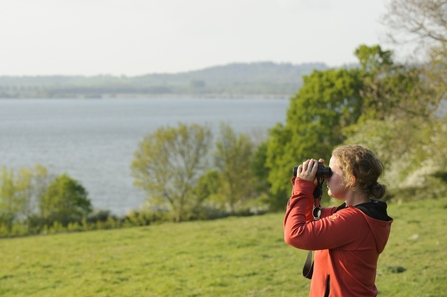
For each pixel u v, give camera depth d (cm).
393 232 1566
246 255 1396
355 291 348
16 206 4494
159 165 4147
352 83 3959
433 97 2170
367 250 348
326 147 4109
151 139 4147
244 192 5344
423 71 2081
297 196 362
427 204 2216
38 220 4534
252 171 5428
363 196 362
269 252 1425
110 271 1339
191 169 4178
